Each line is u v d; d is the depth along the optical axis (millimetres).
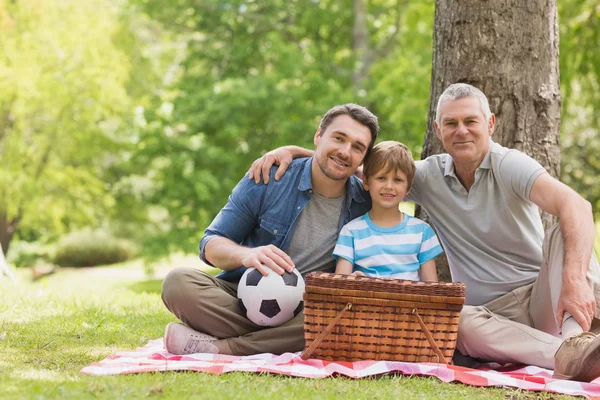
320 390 2838
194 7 18531
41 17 17422
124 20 18922
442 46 4871
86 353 3557
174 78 20766
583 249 3420
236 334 3631
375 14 19109
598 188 13805
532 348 3502
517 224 3795
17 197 18312
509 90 4688
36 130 18609
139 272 22031
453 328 3342
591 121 13023
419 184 4004
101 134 18484
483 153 3807
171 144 16391
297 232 3908
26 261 24016
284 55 16734
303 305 3539
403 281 3336
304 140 15703
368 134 3795
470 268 3902
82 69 17375
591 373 3084
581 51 10344
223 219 3924
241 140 17250
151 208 22797
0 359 3248
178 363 3197
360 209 3973
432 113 4922
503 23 4703
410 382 3059
